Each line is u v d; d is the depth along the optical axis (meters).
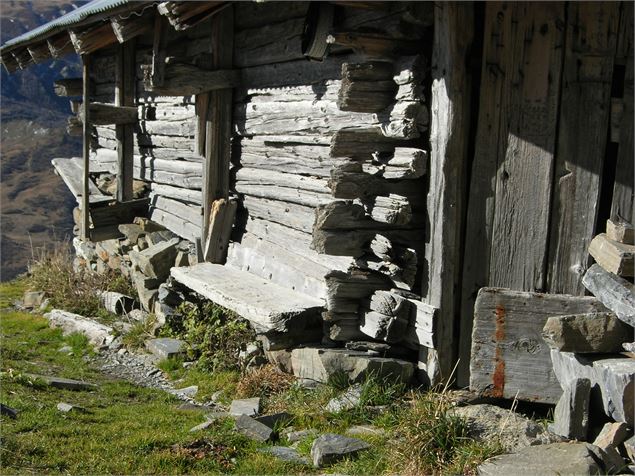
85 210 9.63
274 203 7.41
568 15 5.30
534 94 5.39
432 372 5.62
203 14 7.01
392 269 5.66
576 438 4.86
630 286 5.01
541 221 5.43
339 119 6.36
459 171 5.54
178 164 9.23
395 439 5.00
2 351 7.78
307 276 6.67
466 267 5.59
